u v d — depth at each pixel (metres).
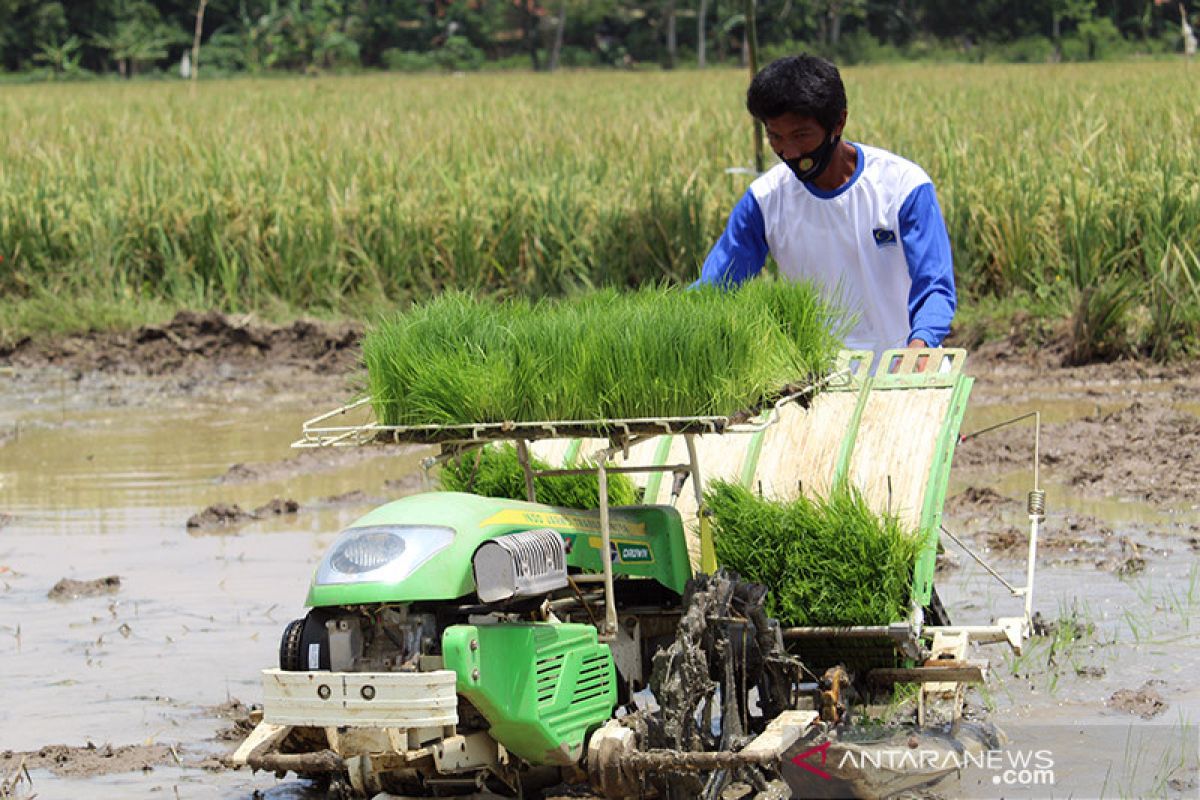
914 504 6.35
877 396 6.69
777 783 5.46
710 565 5.98
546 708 5.02
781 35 98.44
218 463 12.62
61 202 19.73
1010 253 17.23
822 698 5.66
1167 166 17.59
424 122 28.45
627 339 5.31
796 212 6.83
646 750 5.16
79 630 8.07
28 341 17.89
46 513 10.93
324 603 4.95
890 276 6.78
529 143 23.12
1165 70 42.50
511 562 4.83
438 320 5.58
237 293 19.09
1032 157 19.59
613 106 34.81
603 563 5.30
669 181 18.78
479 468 6.46
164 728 6.61
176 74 89.50
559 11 107.50
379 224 19.05
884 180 6.67
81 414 15.02
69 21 98.62
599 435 5.29
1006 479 11.32
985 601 8.23
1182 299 15.86
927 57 91.62
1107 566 8.85
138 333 17.72
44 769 6.11
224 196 19.69
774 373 5.57
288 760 5.09
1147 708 6.50
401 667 4.91
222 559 9.52
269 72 86.50
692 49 107.88
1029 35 95.94
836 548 5.88
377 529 5.05
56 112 34.28
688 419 5.12
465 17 110.69
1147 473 11.16
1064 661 7.20
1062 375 15.18
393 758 4.90
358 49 98.31
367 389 5.74
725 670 5.41
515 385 5.34
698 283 6.57
